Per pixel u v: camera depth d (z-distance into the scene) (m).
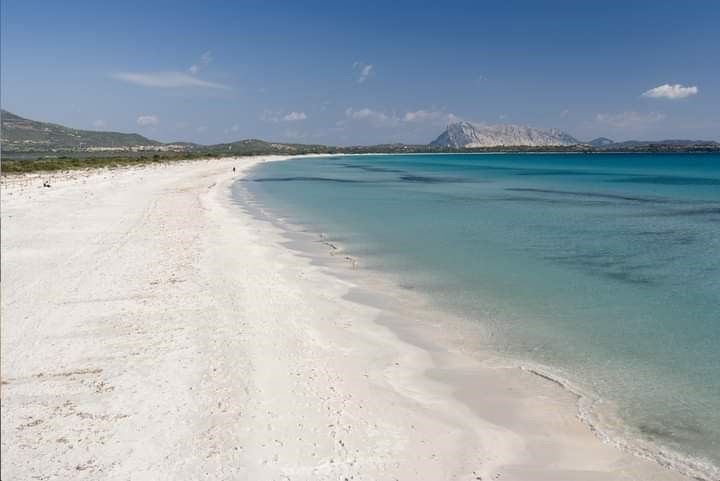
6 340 11.85
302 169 103.88
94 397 9.45
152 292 15.50
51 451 7.82
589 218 32.47
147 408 9.12
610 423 9.16
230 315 13.81
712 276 18.12
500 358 11.79
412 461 8.00
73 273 17.19
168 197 39.22
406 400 9.88
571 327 13.53
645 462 8.12
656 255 21.52
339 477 7.52
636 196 47.03
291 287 16.70
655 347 12.22
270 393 9.81
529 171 96.50
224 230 25.83
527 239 25.20
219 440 8.25
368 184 63.06
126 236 23.33
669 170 96.56
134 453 7.86
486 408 9.69
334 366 11.17
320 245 23.77
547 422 9.21
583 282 17.56
